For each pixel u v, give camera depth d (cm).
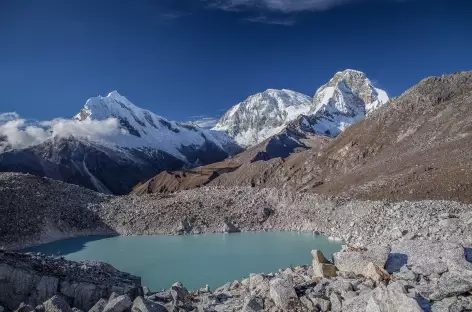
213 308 1712
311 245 5856
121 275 2852
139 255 5791
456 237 3741
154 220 8281
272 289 1566
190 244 6581
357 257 1736
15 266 2316
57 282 2322
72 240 7575
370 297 1288
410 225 4778
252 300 1551
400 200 6769
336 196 8050
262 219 8038
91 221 8344
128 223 8300
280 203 8425
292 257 5047
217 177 15838
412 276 1541
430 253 1705
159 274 4519
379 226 5409
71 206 8544
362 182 8731
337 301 1447
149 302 1552
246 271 4428
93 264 2817
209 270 4572
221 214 8262
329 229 6906
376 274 1580
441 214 4653
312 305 1474
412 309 1178
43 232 7425
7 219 7206
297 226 7606
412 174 7606
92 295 2286
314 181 11575
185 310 1695
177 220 8156
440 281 1402
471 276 1355
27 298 2262
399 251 1795
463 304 1261
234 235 7381
